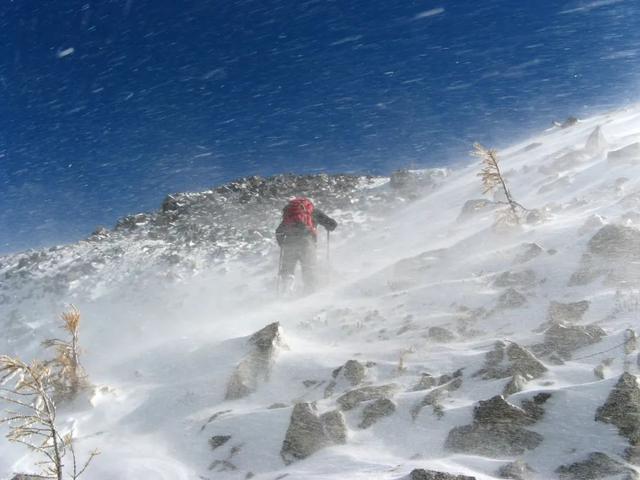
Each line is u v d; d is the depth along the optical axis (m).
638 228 6.93
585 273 6.44
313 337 7.15
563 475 4.16
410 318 6.84
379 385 5.61
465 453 4.57
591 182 9.52
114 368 7.63
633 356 5.04
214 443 5.41
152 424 6.07
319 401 5.57
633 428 4.29
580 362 5.20
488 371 5.34
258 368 6.32
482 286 6.98
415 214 12.46
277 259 11.48
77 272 12.03
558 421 4.53
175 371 6.96
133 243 13.66
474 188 12.48
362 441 4.97
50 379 6.83
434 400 5.14
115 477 5.29
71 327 7.09
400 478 4.26
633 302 5.79
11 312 11.12
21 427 5.36
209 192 16.38
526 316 6.19
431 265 8.18
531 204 9.80
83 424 6.30
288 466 4.92
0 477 5.64
